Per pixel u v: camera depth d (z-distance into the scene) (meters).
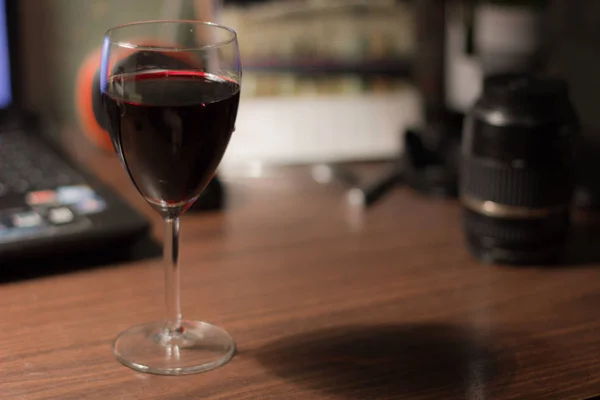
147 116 0.64
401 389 0.66
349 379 0.67
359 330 0.73
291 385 0.66
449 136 1.03
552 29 1.05
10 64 1.02
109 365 0.68
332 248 0.85
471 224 0.83
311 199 0.96
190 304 0.75
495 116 0.79
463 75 1.08
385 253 0.84
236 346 0.70
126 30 0.67
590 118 0.94
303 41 1.07
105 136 1.02
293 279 0.79
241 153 1.06
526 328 0.73
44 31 1.11
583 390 0.67
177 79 0.66
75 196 0.86
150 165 0.65
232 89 0.67
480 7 1.08
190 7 1.08
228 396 0.65
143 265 0.81
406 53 1.11
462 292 0.78
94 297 0.76
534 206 0.80
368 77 1.09
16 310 0.74
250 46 1.05
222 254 0.83
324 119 1.08
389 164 1.07
